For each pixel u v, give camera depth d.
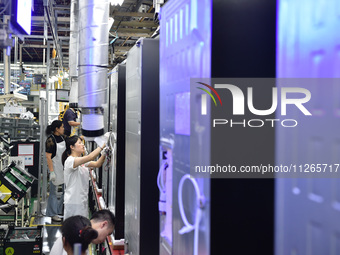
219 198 1.28
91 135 3.07
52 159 5.95
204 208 1.28
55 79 11.20
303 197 0.93
